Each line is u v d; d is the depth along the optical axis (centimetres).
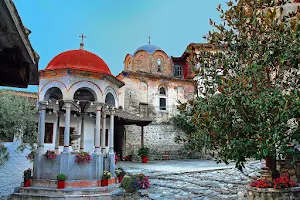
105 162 1230
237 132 761
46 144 1869
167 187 1189
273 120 672
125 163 2298
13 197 1038
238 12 828
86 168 1132
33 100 1878
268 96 689
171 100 2977
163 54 3359
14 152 1149
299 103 636
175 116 2878
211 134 755
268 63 771
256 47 784
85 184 1095
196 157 2808
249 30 825
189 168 1838
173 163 2281
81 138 1370
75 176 1112
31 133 1195
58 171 1105
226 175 1482
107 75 1225
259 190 809
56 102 1235
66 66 1171
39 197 1012
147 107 2828
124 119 2272
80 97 1372
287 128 718
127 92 2753
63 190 1030
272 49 763
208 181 1309
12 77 543
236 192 1040
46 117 1884
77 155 1129
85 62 1208
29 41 432
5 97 1088
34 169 1133
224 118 733
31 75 561
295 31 695
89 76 1196
